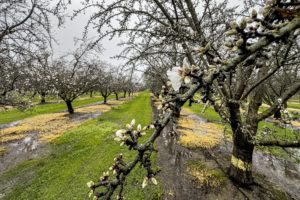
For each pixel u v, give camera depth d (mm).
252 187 7656
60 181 8602
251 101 6520
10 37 7008
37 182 8688
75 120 22062
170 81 953
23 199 7500
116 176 927
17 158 11555
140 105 35906
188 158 10953
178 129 16875
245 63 1027
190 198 7422
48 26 7059
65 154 11820
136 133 923
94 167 9688
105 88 40125
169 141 13609
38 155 11930
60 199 7289
